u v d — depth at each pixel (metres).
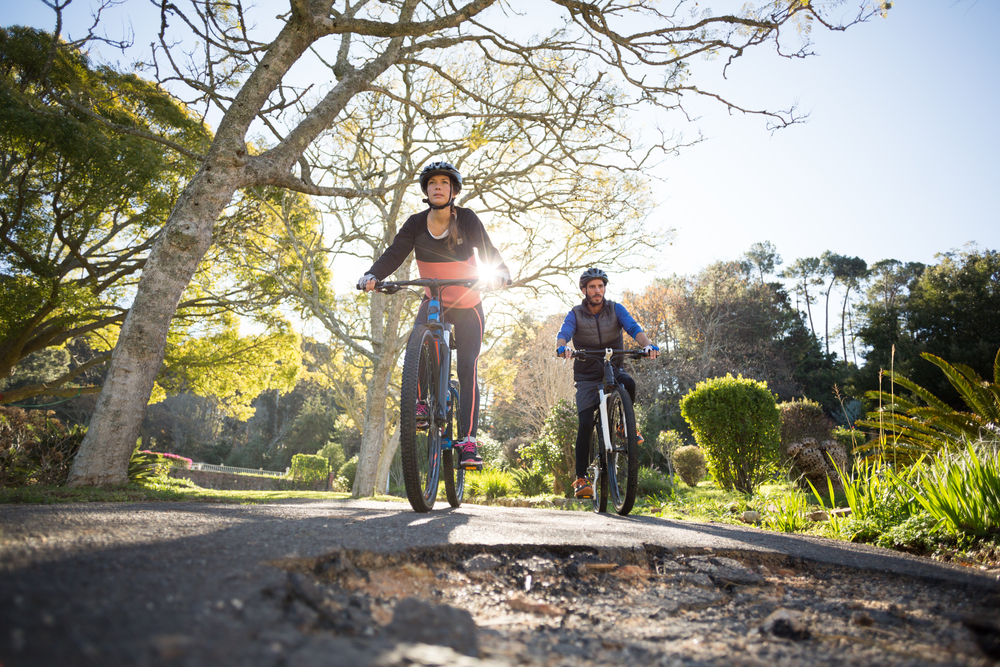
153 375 4.79
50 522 1.66
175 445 48.03
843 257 49.34
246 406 21.50
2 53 10.67
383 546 1.69
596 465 4.44
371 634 1.04
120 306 15.02
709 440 10.21
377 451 12.09
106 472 4.41
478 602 1.48
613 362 4.59
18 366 28.97
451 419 3.45
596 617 1.45
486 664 0.89
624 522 3.07
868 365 28.98
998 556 2.66
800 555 2.19
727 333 37.22
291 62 5.80
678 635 1.34
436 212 3.23
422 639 1.05
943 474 3.45
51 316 13.76
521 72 11.26
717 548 2.18
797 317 42.56
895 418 6.35
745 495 8.71
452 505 3.62
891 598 1.76
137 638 0.79
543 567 1.78
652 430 27.53
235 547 1.48
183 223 5.06
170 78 6.70
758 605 1.65
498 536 2.00
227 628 0.90
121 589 1.02
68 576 1.07
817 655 1.20
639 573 1.89
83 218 12.43
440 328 3.13
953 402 24.47
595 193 12.21
